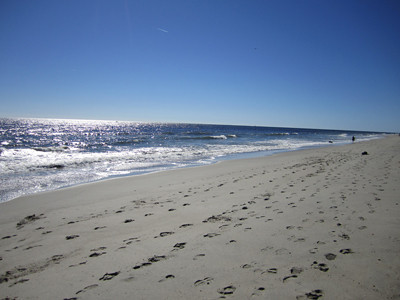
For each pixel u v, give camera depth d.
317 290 2.31
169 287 2.54
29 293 2.63
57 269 3.14
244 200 5.95
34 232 4.58
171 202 6.23
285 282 2.48
